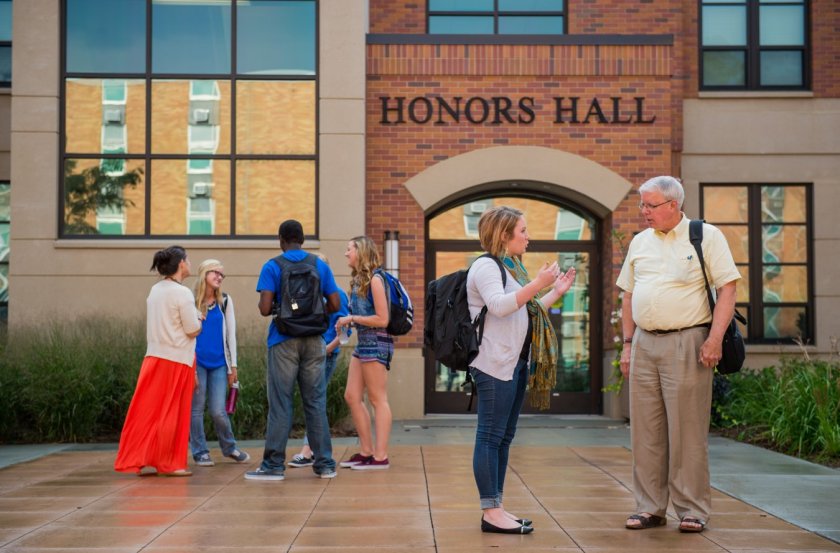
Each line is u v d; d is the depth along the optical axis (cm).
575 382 1440
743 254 1491
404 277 1376
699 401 594
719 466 893
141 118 1355
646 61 1385
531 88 1389
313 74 1362
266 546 545
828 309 1475
